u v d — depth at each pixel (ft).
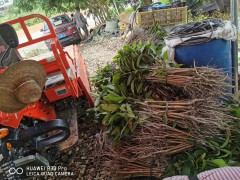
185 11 16.14
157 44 12.98
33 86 6.92
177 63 9.36
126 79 8.79
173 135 7.25
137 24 17.13
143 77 8.47
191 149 7.27
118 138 8.05
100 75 11.48
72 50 15.01
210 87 7.87
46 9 41.06
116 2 39.55
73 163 9.77
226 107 8.02
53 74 10.64
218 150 7.13
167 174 7.16
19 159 7.43
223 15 21.27
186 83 7.86
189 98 7.93
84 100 12.39
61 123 8.09
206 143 7.16
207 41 8.78
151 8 16.80
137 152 7.52
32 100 6.93
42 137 8.80
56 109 10.44
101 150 8.60
